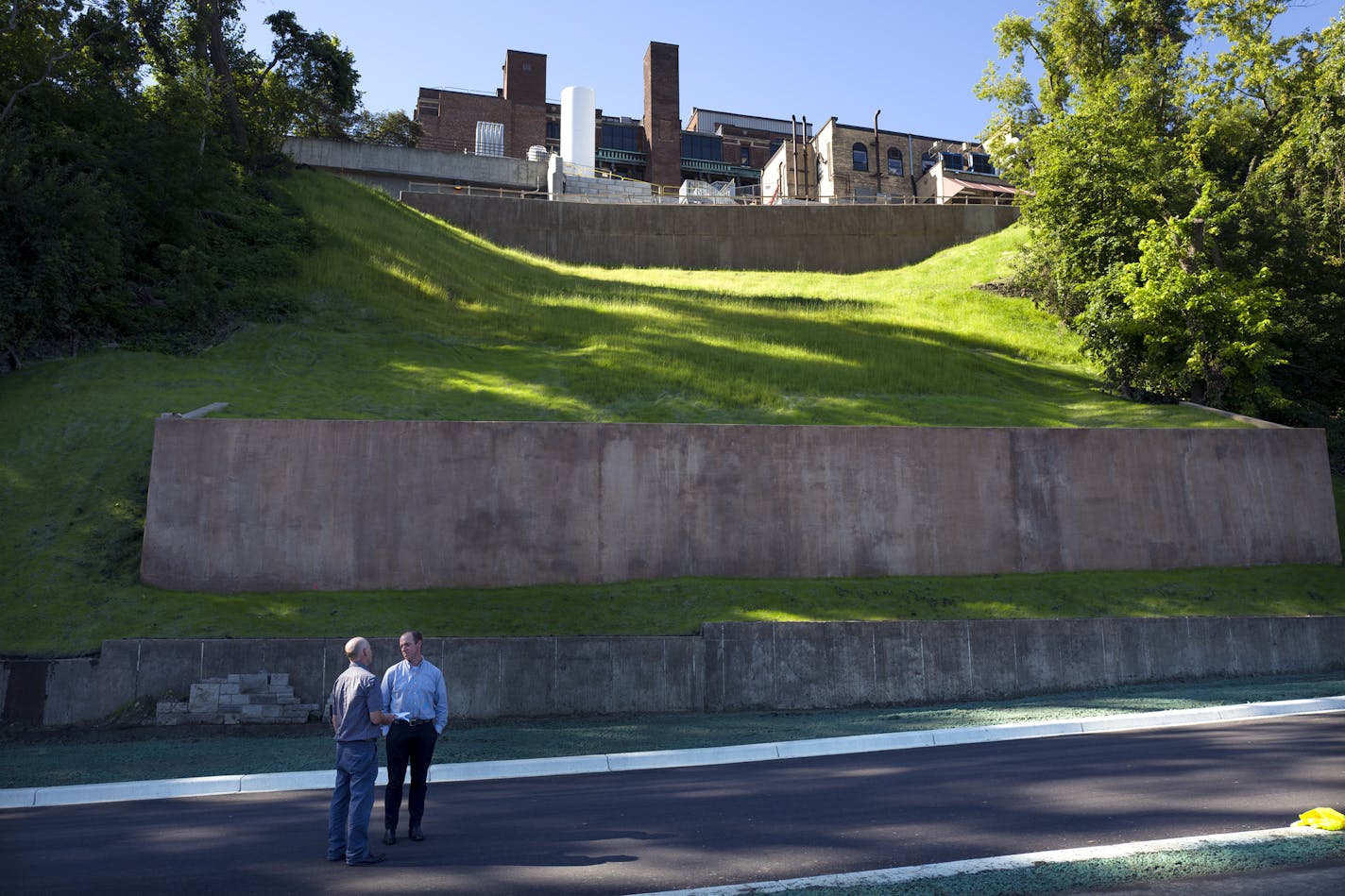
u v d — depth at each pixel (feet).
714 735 46.98
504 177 209.15
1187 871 19.70
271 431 67.92
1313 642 66.80
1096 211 124.16
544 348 109.60
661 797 31.14
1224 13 153.17
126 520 67.62
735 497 72.69
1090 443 78.64
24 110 108.27
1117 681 63.36
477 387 92.99
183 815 30.45
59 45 113.09
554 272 157.69
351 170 198.70
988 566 74.90
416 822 25.55
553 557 69.62
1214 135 151.94
